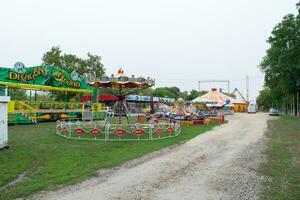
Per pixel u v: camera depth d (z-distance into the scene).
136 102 63.25
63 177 8.77
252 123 32.50
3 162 10.87
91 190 7.57
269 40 42.53
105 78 20.47
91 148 13.98
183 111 32.75
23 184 8.09
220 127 26.50
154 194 7.27
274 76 49.81
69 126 18.69
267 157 12.05
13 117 27.47
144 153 12.77
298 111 58.09
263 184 8.18
